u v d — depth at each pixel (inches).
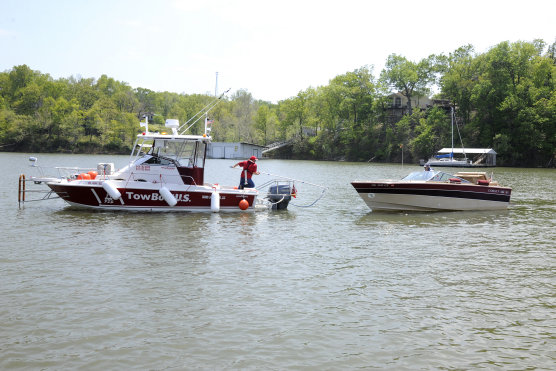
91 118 4722.0
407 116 3823.8
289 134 4655.5
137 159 755.4
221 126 5206.7
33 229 593.6
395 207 821.9
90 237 554.3
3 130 4458.7
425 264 468.1
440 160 3230.8
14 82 5157.5
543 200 1055.0
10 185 1111.6
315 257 488.4
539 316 335.6
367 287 392.5
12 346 274.7
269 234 604.7
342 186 1348.4
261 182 1501.0
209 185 798.5
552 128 3179.1
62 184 723.4
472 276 429.1
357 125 4153.5
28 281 385.7
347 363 264.5
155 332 296.8
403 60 4020.7
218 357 267.6
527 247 551.2
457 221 732.7
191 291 372.2
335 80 4360.2
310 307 344.5
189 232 599.8
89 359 262.1
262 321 317.4
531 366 265.3
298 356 271.0
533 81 3388.3
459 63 3752.5
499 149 3235.7
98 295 357.7
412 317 330.0
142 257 469.1
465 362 268.4
